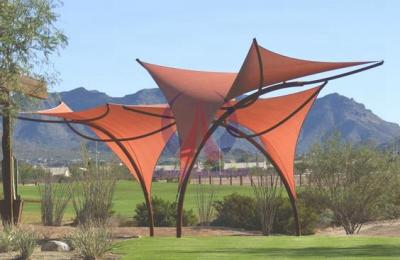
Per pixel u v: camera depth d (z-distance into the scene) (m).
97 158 26.25
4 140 20.61
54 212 24.95
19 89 14.41
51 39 14.27
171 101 19.28
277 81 18.75
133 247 16.06
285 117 22.58
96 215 23.92
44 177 26.47
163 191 51.88
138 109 21.67
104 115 22.02
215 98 19.14
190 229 24.30
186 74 20.69
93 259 13.55
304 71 18.22
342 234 25.23
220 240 18.06
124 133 23.77
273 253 14.66
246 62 17.27
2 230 17.52
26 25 13.83
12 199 20.94
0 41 13.52
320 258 13.62
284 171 23.06
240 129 23.53
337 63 17.80
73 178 25.69
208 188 49.53
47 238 17.88
